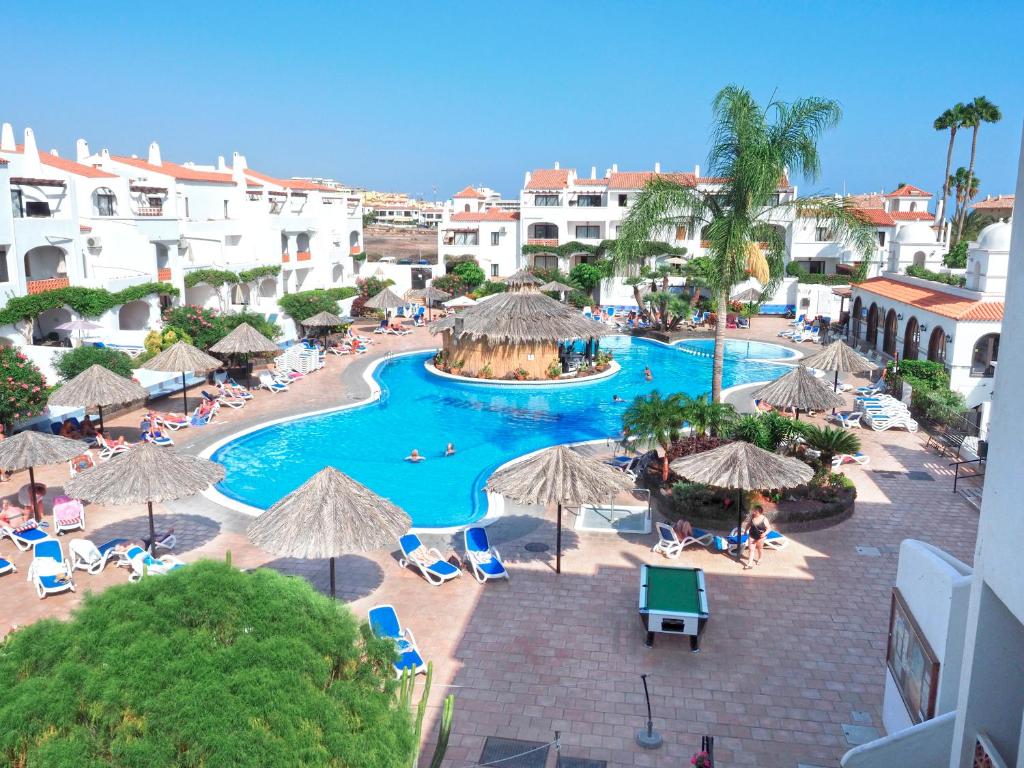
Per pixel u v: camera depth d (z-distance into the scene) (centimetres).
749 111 2445
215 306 4825
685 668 1312
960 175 7788
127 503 1554
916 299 3888
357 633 873
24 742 664
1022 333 655
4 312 3166
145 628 770
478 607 1517
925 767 875
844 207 2561
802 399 2364
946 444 2617
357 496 1463
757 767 1073
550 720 1173
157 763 645
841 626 1451
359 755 701
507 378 3850
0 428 2416
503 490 1631
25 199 3741
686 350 4725
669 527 1814
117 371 2858
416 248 12419
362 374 3909
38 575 1541
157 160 5853
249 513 2045
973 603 750
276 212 6588
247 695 707
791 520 1888
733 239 2450
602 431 2981
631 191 6606
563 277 6266
